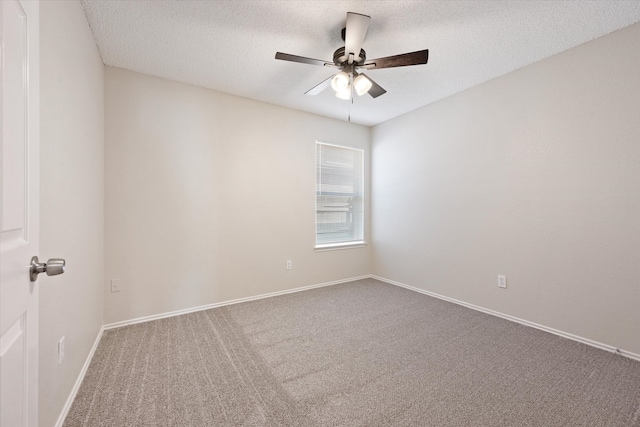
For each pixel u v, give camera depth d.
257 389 1.64
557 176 2.33
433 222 3.37
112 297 2.46
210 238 2.96
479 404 1.52
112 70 2.47
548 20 1.91
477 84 2.88
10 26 0.70
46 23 1.22
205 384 1.68
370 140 4.27
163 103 2.70
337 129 3.94
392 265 3.93
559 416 1.43
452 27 1.99
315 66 2.51
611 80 2.04
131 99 2.54
